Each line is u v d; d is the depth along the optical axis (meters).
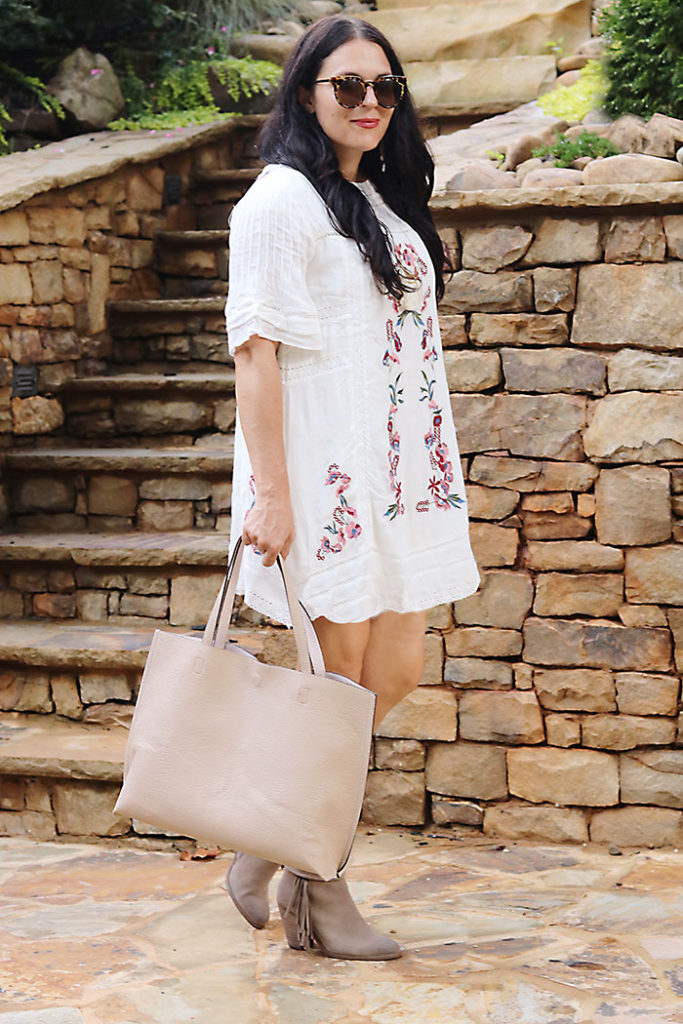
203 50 6.39
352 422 2.26
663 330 3.11
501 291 3.22
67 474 4.38
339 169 2.36
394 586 2.32
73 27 6.15
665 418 3.13
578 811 3.23
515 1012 2.17
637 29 4.11
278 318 2.19
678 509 3.14
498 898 2.80
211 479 4.26
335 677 2.15
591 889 2.86
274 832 2.10
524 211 3.17
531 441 3.22
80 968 2.39
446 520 2.42
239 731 2.15
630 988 2.27
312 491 2.26
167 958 2.45
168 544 3.98
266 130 2.38
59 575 4.04
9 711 3.67
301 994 2.26
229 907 2.76
